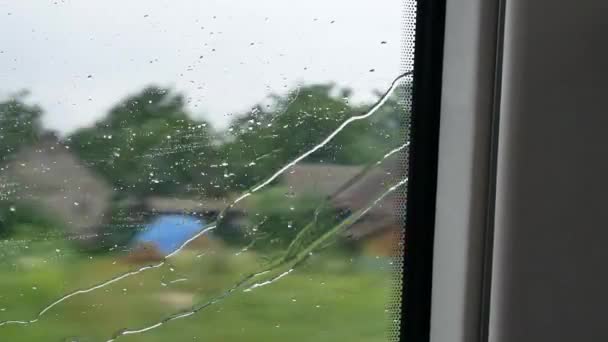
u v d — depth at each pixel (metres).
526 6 0.84
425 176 1.00
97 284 0.98
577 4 0.84
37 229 0.96
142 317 0.99
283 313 1.03
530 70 0.84
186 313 1.01
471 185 0.87
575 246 0.85
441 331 0.93
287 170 1.03
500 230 0.84
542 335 0.84
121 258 0.99
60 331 0.97
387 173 1.04
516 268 0.84
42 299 0.96
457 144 0.90
